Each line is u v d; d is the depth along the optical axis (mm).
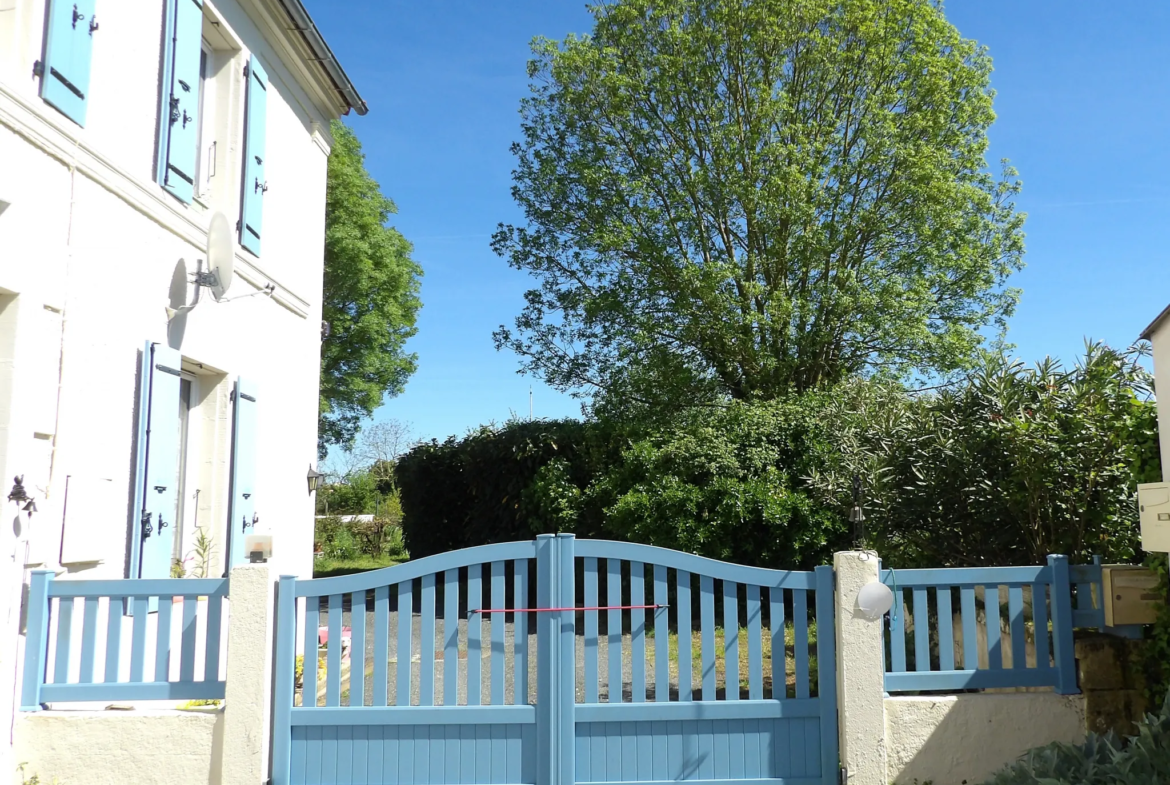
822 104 13953
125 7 5562
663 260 13578
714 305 13117
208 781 4230
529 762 4379
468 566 4496
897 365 13688
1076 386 5371
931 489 5895
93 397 5137
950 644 4656
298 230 8867
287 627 4418
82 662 4355
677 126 13891
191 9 6359
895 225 13625
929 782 4441
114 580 4383
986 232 14188
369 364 23266
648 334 13773
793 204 12836
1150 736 3795
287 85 8516
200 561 6703
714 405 13281
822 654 4531
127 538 5473
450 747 4383
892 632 4660
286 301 8406
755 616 4574
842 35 13766
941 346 13289
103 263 5258
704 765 4434
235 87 7215
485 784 4359
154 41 5918
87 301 5090
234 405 6984
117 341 5395
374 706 4398
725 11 13516
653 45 14070
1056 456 5219
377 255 22594
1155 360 4277
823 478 9609
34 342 4617
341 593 4484
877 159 13250
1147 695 4555
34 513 4590
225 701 4258
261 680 4254
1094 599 4754
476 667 4461
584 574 4531
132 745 4246
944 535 5977
